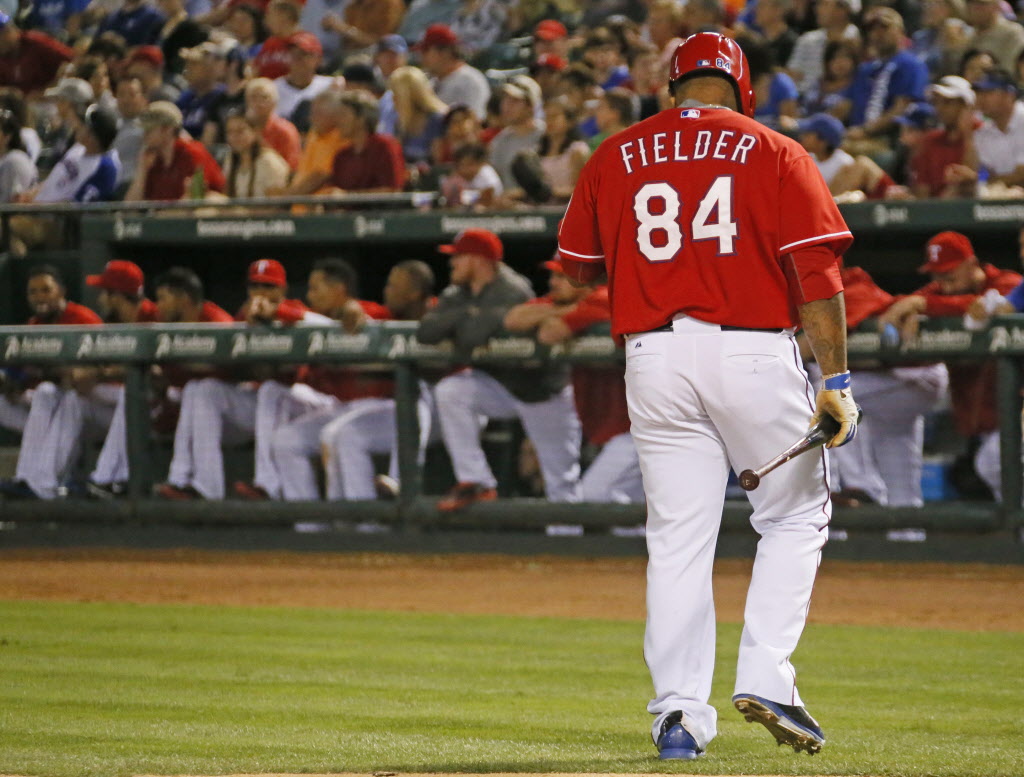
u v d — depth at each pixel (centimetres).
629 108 3678
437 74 4462
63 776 1262
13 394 3653
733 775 1217
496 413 3375
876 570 3120
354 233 3825
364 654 2170
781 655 1290
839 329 1286
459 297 3400
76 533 3625
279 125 4197
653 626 1333
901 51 3922
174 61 5181
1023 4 4516
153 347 3550
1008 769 1271
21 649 2205
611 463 3316
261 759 1355
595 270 1427
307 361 3459
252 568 3300
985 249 3753
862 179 3553
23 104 4647
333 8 5281
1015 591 2852
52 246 4362
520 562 3331
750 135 1308
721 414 1306
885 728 1569
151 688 1848
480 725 1583
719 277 1295
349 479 3484
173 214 4094
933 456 3150
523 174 3684
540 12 5106
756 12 4381
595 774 1220
